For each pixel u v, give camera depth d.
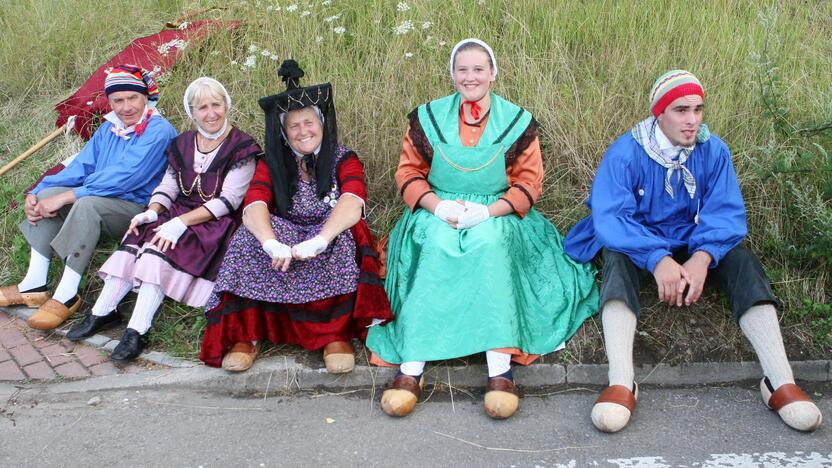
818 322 3.59
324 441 3.03
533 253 3.69
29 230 4.06
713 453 2.89
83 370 3.58
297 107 3.58
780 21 5.20
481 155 3.69
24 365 3.63
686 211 3.56
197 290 3.80
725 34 5.00
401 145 4.54
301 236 3.63
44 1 6.26
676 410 3.21
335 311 3.51
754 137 4.30
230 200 3.89
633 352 3.48
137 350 3.63
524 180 3.72
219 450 2.98
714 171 3.48
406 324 3.37
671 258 3.35
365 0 5.46
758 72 4.40
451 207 3.57
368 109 4.68
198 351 3.64
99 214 3.97
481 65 3.61
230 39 5.38
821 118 4.30
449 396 3.37
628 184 3.52
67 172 4.23
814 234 3.80
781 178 3.99
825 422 3.09
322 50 5.12
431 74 4.80
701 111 3.37
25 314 4.05
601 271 3.84
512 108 3.77
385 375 3.45
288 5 5.41
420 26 5.13
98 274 3.97
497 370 3.25
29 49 5.89
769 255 3.93
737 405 3.24
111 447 3.01
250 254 3.52
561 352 3.49
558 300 3.60
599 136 4.41
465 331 3.31
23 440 3.06
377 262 3.62
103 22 6.10
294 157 3.76
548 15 5.18
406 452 2.95
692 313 3.61
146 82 4.18
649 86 4.68
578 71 4.91
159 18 6.29
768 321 3.21
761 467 2.79
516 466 2.85
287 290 3.48
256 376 3.46
